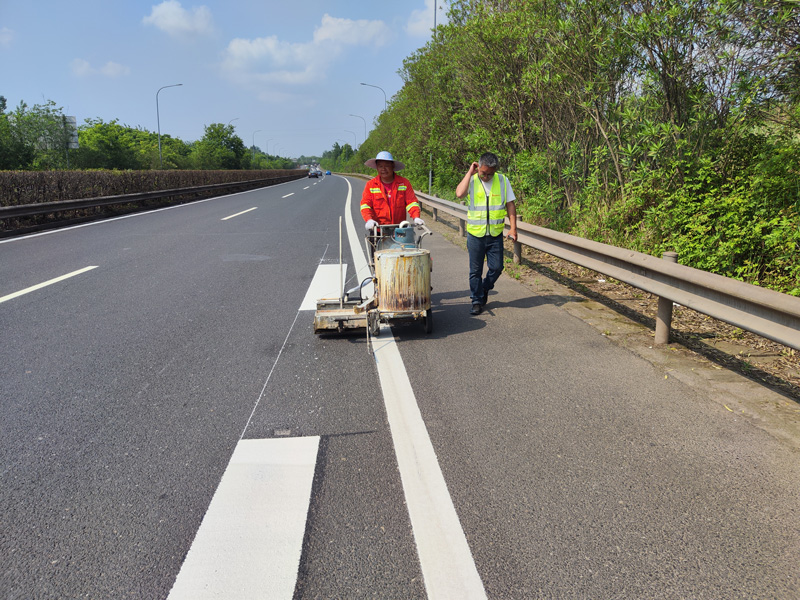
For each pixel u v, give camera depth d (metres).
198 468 2.91
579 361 4.42
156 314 6.01
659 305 4.75
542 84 10.21
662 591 2.02
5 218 13.87
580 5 8.45
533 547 2.26
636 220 8.15
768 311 3.46
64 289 7.24
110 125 79.69
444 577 2.10
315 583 2.09
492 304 6.38
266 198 27.52
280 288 7.24
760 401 3.61
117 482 2.79
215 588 2.07
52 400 3.80
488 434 3.22
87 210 17.59
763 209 6.00
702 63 7.00
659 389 3.84
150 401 3.76
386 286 5.03
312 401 3.73
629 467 2.85
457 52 13.72
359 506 2.56
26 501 2.64
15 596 2.05
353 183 54.75
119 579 2.13
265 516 2.50
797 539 2.30
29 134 52.88
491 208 5.78
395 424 3.37
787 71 5.90
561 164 11.09
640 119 8.00
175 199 24.81
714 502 2.55
